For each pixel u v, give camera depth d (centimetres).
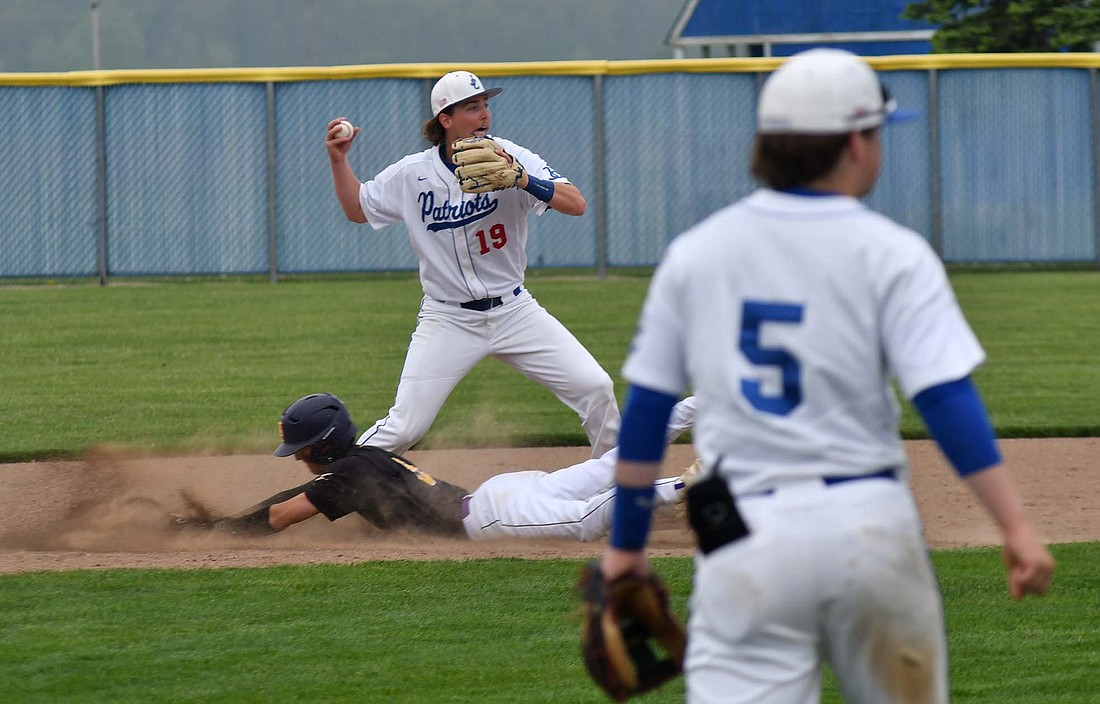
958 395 873
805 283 901
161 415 3556
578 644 1683
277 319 5425
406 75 6688
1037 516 2417
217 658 1628
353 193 2478
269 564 2052
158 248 6788
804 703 914
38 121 6656
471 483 2803
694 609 945
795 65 934
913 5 7725
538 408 3691
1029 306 5572
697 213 6894
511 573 1981
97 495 2619
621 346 4647
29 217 6712
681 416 2244
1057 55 6756
